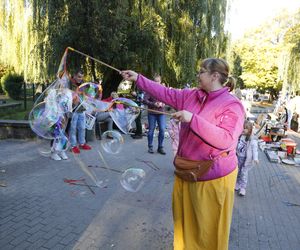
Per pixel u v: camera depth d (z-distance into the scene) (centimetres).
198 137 208
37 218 363
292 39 2053
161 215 388
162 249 311
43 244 310
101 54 864
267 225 383
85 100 473
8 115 1209
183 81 1182
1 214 369
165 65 1117
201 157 222
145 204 419
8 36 1038
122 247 312
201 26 1191
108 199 429
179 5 1159
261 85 3359
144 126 1055
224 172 224
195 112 222
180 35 1131
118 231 343
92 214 381
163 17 1053
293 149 787
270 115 1304
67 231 337
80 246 310
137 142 844
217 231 231
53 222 355
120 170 567
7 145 728
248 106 1206
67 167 566
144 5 980
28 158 618
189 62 1137
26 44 1009
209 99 220
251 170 646
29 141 773
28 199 416
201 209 229
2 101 1570
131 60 948
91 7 809
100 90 489
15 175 511
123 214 385
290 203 463
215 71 218
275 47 3173
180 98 241
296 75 1861
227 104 213
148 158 666
